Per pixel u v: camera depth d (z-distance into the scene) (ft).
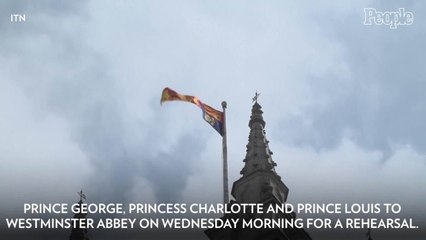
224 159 149.48
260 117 166.81
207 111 161.27
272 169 150.30
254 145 157.07
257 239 131.64
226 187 143.43
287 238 132.05
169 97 165.48
